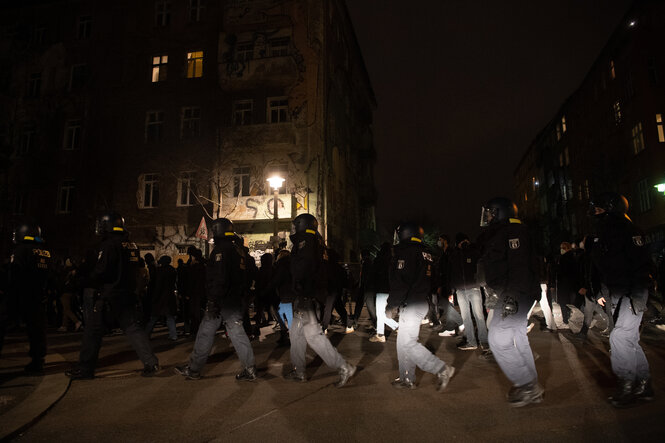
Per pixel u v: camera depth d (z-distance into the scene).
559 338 8.51
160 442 3.49
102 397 4.80
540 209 61.50
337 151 27.88
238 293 5.53
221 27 25.70
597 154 35.38
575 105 44.00
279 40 25.19
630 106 30.62
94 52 27.27
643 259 4.29
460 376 5.50
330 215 25.34
